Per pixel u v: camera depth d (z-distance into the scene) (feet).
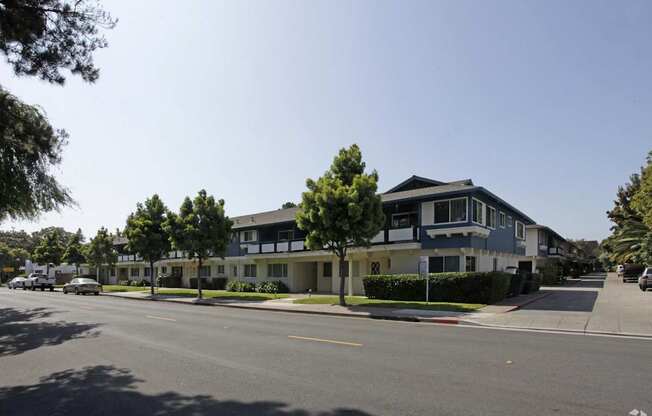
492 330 42.98
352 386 21.95
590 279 171.73
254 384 22.62
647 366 25.93
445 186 93.45
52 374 26.16
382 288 77.71
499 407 18.53
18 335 42.88
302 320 52.85
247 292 112.16
